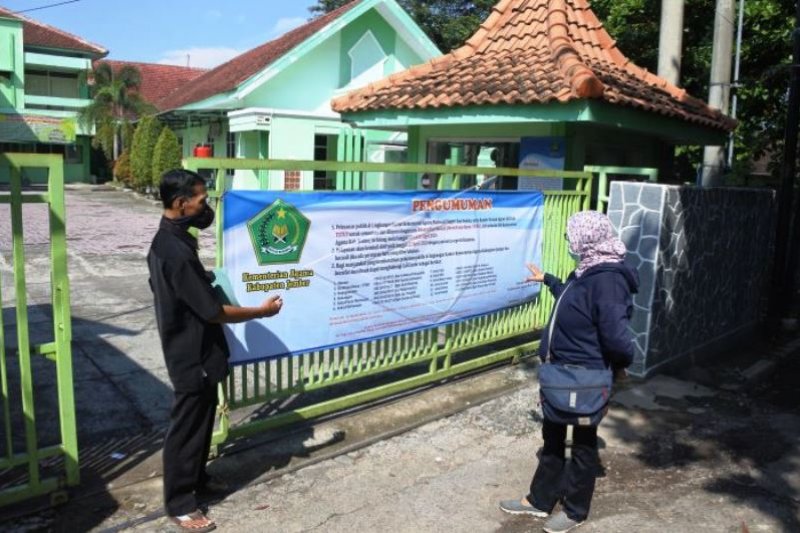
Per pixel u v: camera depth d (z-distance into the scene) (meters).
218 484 3.77
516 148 7.85
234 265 3.93
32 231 13.92
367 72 19.53
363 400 4.86
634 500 3.97
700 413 5.40
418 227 4.93
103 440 4.34
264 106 17.98
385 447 4.46
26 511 3.44
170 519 3.44
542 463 3.68
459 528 3.56
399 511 3.69
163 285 3.22
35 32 36.72
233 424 4.57
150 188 24.52
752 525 3.73
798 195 8.64
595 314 3.37
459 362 6.16
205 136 23.47
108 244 12.70
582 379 3.37
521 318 6.13
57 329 3.43
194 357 3.30
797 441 4.93
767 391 6.27
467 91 7.11
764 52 11.47
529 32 8.34
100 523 3.40
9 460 3.36
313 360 4.52
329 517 3.60
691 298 6.61
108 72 32.97
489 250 5.55
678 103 8.01
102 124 31.80
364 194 4.53
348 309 4.58
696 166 13.14
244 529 3.45
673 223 6.03
